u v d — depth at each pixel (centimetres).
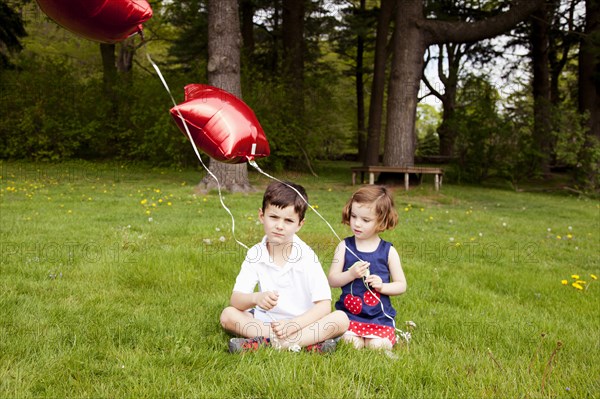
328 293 262
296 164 1689
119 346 242
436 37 1331
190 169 1523
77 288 345
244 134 281
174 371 219
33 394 196
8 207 726
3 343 238
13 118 1547
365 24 2109
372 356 242
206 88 297
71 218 649
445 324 304
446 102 2483
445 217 845
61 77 1625
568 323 322
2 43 1784
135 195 941
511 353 264
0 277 360
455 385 217
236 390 203
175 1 2075
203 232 573
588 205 1216
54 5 234
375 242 287
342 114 2098
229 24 1058
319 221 710
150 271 391
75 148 1598
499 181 1775
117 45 2389
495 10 1825
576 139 1515
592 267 517
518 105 1750
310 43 2461
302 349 250
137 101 1642
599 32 1495
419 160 2439
